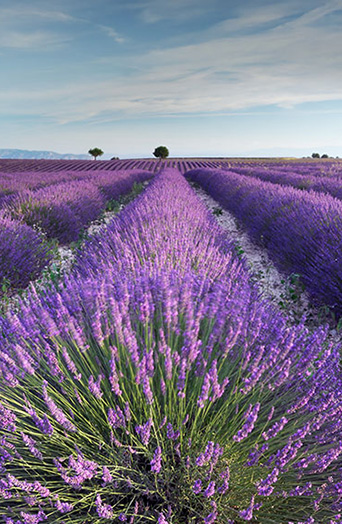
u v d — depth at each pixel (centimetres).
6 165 3569
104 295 183
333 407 152
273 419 158
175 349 164
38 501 120
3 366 141
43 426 125
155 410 154
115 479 134
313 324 347
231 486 136
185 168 3362
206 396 127
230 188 1154
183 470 140
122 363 162
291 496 134
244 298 200
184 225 429
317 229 445
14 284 421
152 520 128
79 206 817
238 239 705
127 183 1612
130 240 380
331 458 130
